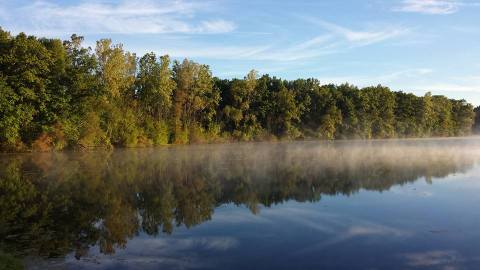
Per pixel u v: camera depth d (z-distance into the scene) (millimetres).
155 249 14297
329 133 114000
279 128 109750
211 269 12320
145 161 44750
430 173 32875
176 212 20234
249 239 15367
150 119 79562
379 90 128125
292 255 13508
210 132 93438
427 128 139875
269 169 37125
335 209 20234
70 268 12391
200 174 33844
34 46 52250
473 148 67938
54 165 40156
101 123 67250
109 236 16062
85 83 59219
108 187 27484
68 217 19297
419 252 13672
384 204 21172
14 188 26797
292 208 20625
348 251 13852
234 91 100062
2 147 55875
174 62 89188
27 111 51875
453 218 18109
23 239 15688
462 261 12812
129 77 76125
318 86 118750
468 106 155875
